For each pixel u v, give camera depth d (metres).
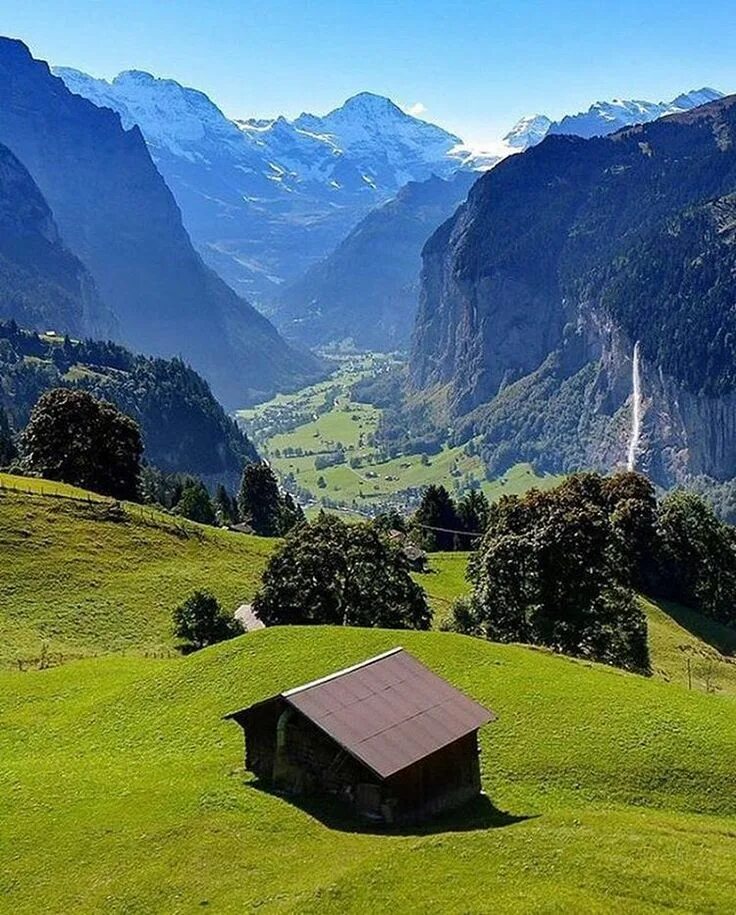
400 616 91.62
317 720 40.69
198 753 52.34
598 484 144.62
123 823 40.53
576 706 57.16
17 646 80.81
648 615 127.56
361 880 33.97
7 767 51.59
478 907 31.75
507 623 93.50
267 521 192.25
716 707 60.12
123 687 66.19
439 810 42.81
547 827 39.56
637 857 36.38
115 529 113.19
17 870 37.00
